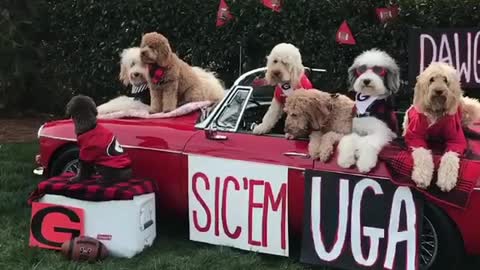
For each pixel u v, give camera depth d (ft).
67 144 17.66
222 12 26.04
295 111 13.97
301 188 14.20
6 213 18.22
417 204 13.03
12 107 35.73
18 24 33.71
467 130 14.19
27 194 19.63
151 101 18.24
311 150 14.08
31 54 34.45
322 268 14.40
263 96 17.34
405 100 23.25
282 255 14.57
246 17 27.25
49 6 33.55
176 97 18.06
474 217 12.71
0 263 14.64
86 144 15.20
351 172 13.64
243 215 14.96
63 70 33.60
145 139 16.40
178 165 15.83
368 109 13.70
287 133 14.46
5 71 33.73
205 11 28.32
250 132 15.39
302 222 14.42
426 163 12.80
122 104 18.53
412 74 21.71
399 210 13.21
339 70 25.41
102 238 15.08
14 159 24.91
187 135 15.99
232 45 27.78
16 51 33.65
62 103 34.99
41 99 35.73
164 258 14.93
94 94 33.32
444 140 13.38
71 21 32.89
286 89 15.16
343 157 13.64
